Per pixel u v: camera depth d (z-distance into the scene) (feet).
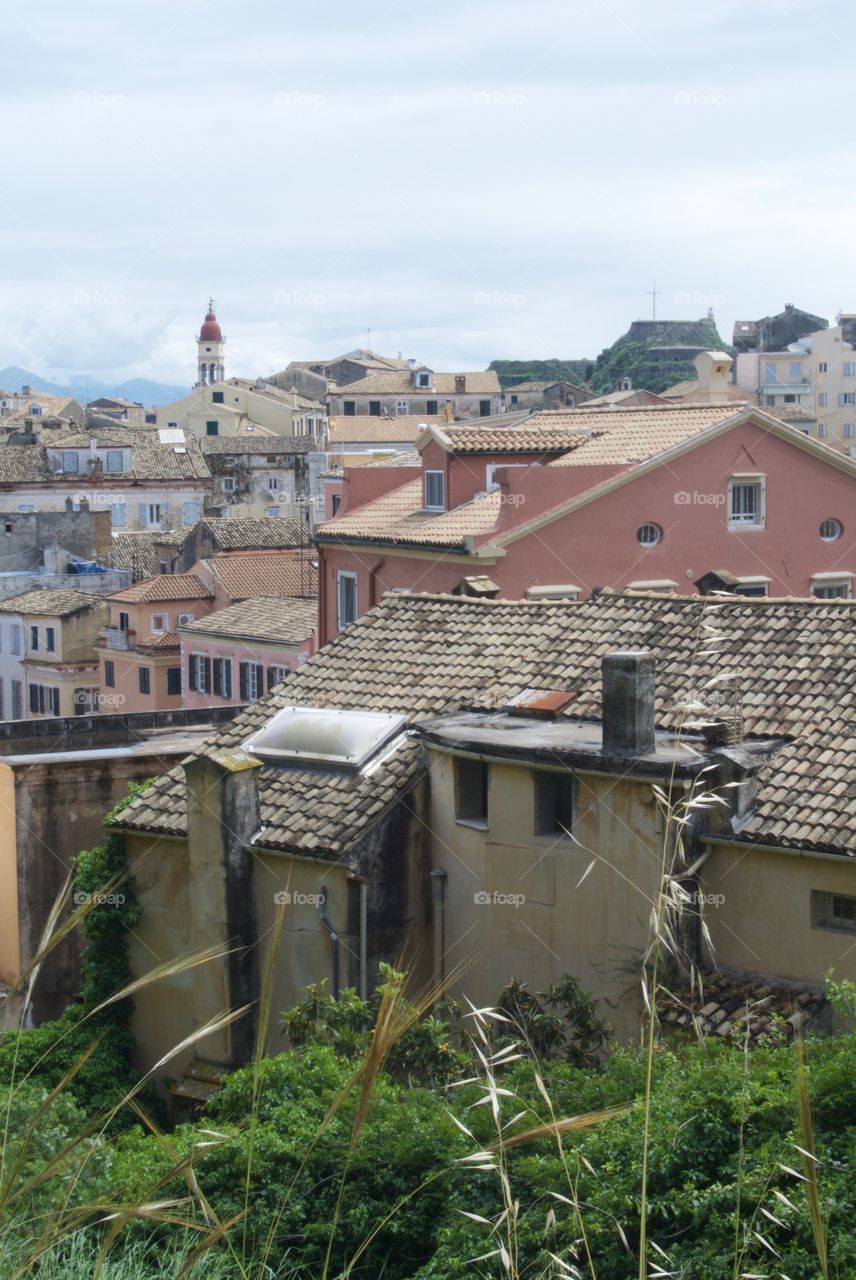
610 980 60.13
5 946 81.76
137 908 71.31
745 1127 40.60
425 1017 56.08
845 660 64.39
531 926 63.05
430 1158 43.88
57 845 80.89
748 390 390.42
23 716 243.19
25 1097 45.52
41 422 435.12
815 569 131.75
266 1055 66.64
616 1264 37.83
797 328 426.51
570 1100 45.01
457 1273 38.99
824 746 60.03
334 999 64.49
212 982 67.26
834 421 384.47
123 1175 42.55
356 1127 22.99
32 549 275.39
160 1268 35.06
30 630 242.17
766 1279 31.48
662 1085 43.70
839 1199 36.81
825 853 55.26
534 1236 38.45
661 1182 39.78
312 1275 42.09
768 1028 54.24
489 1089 26.68
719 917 58.75
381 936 65.10
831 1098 40.47
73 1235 33.53
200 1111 65.82
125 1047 70.64
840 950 55.62
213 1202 43.39
